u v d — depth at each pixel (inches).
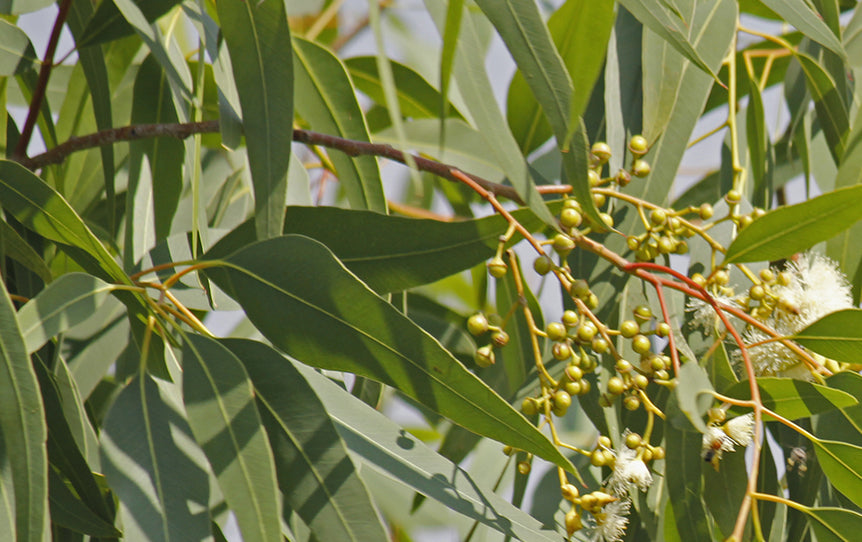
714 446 65.9
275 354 65.6
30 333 64.2
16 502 63.3
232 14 66.6
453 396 64.9
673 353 65.4
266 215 65.9
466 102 64.1
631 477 65.6
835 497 71.0
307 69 70.8
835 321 65.9
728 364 67.1
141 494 64.3
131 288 65.5
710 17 70.5
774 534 68.6
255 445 64.1
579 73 63.4
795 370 67.1
